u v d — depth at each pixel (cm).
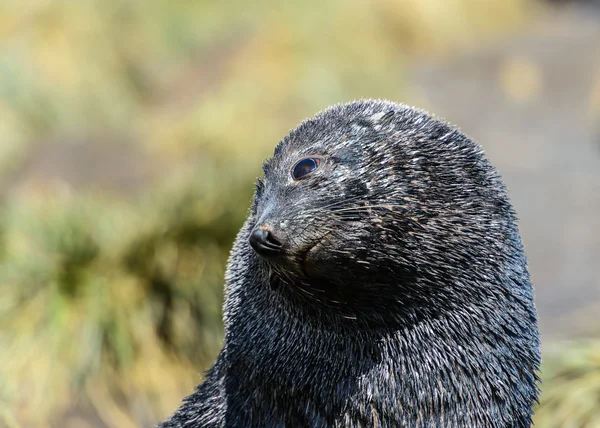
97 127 4100
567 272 2964
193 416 1211
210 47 4756
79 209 2408
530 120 4706
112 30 4662
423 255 1070
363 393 1089
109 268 2233
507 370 1093
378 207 1063
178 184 2542
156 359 2077
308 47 4294
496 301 1095
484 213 1106
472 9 6475
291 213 1048
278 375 1114
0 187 3209
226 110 3556
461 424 1080
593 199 3606
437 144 1113
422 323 1088
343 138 1106
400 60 5488
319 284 1065
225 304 1198
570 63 5525
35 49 4322
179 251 2266
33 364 1941
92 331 2044
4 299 2094
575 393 1817
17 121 3872
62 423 1858
